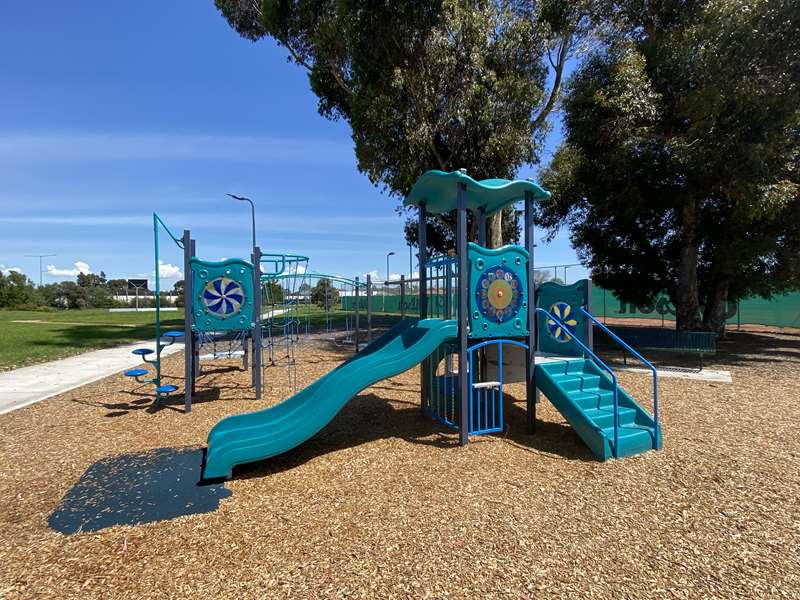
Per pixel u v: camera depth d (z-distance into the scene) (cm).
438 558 286
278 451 438
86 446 523
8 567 282
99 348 1519
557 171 1669
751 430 559
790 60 1006
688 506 359
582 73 1327
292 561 284
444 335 515
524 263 554
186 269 670
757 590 255
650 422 514
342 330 2136
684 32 1168
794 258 1322
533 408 554
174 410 684
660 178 1238
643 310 2294
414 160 1192
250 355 1306
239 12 1867
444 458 469
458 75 1164
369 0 1102
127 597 251
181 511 359
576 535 314
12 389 845
